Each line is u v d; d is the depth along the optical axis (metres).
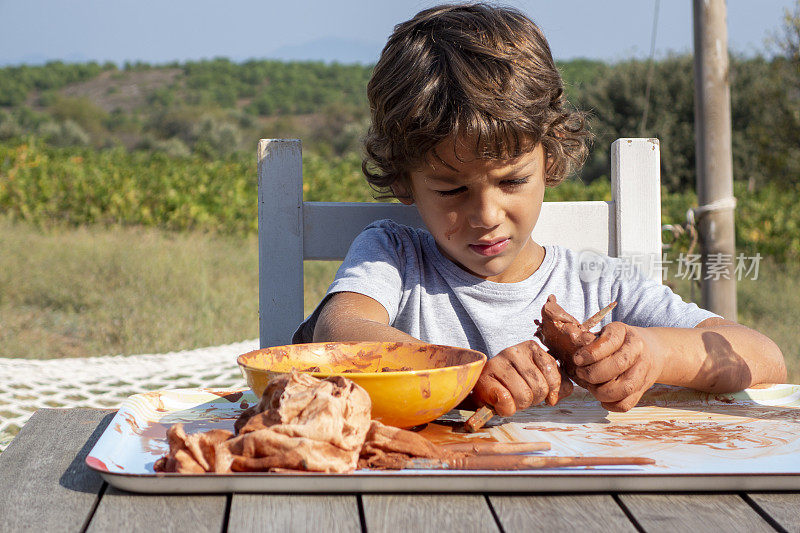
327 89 78.00
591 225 1.82
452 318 1.65
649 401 1.21
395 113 1.34
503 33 1.39
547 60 1.44
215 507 0.74
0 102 75.62
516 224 1.36
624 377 1.00
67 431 1.06
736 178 17.86
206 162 16.62
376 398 0.88
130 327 5.48
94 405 3.06
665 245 3.02
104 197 10.77
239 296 6.75
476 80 1.27
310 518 0.71
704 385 1.20
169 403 1.14
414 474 0.76
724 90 3.50
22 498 0.78
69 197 10.80
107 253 8.05
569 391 1.01
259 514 0.72
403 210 1.80
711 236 3.50
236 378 3.60
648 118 20.50
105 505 0.75
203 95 76.12
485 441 0.95
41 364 3.82
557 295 1.68
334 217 1.75
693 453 0.89
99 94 78.62
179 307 6.22
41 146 15.74
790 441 0.95
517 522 0.71
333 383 0.83
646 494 0.78
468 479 0.76
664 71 20.73
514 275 1.70
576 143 1.62
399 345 1.11
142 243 8.80
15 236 9.16
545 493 0.78
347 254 1.69
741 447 0.92
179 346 5.17
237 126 59.03
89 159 16.77
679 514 0.73
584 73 38.59
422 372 0.88
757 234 9.17
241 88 79.00
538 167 1.37
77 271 7.49
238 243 9.98
